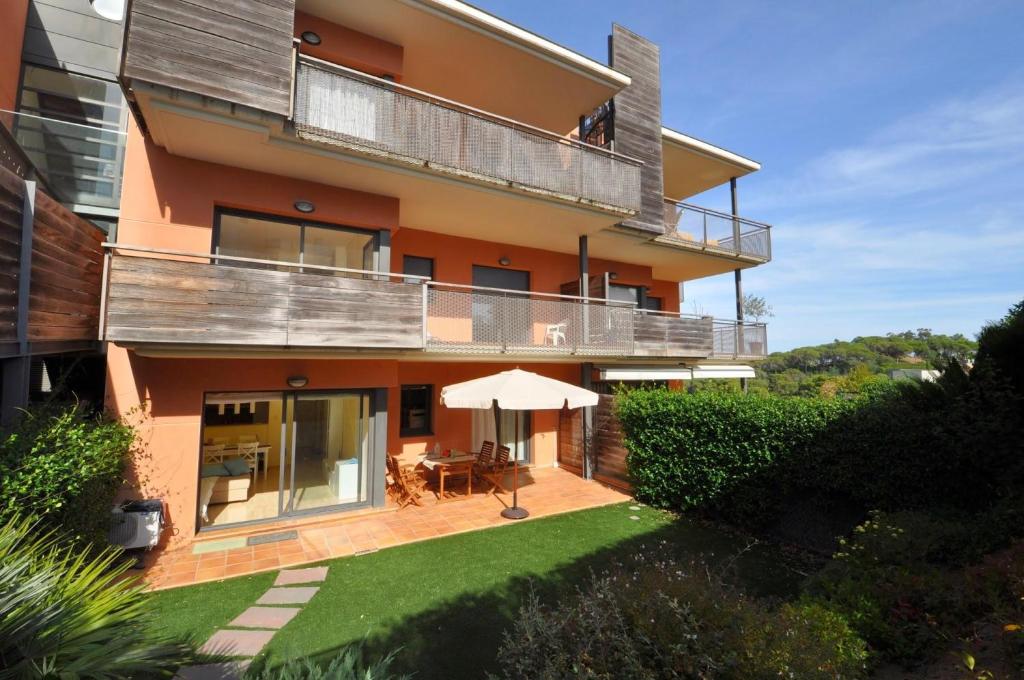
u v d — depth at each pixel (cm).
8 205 466
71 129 838
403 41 948
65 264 607
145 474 729
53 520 438
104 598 299
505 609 546
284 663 430
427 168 847
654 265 1606
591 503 1003
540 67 1047
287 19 708
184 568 657
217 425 820
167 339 646
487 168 913
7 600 248
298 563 677
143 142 743
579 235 1238
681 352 1337
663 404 980
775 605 529
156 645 304
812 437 731
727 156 1506
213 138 712
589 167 1064
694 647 299
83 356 771
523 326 1105
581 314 1180
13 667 228
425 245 1197
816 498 750
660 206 1283
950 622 385
